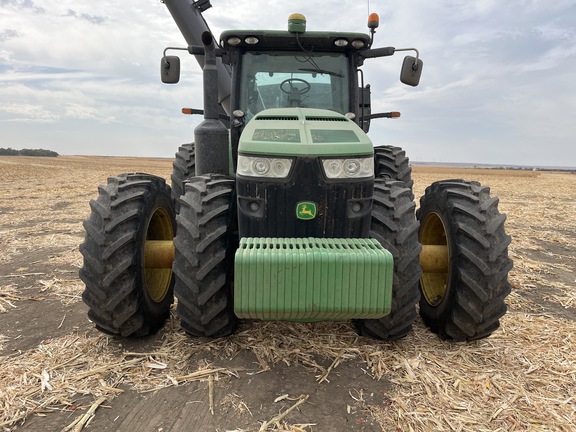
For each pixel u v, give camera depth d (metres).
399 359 3.09
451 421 2.45
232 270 3.18
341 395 2.69
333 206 2.85
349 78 4.13
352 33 3.85
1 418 2.43
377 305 2.49
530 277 5.27
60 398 2.62
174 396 2.66
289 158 2.81
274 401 2.62
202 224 2.96
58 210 10.73
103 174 28.05
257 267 2.45
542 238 7.88
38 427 2.38
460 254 3.17
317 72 4.11
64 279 4.96
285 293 2.46
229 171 4.08
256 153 2.85
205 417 2.47
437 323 3.50
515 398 2.66
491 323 3.21
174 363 3.03
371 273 2.47
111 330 3.21
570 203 13.87
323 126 3.07
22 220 9.16
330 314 2.53
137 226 3.20
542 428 2.40
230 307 3.18
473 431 2.37
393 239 3.01
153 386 2.76
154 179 3.73
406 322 3.14
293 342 3.32
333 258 2.45
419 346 3.32
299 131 2.97
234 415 2.49
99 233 3.06
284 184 2.82
